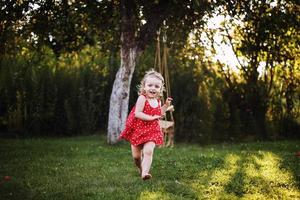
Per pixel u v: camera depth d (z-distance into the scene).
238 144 14.19
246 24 15.12
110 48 14.70
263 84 15.75
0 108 15.14
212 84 15.62
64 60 16.22
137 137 6.57
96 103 15.92
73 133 15.67
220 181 7.58
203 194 6.84
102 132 16.02
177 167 8.70
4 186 7.15
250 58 15.56
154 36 13.41
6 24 12.49
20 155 10.26
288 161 9.51
